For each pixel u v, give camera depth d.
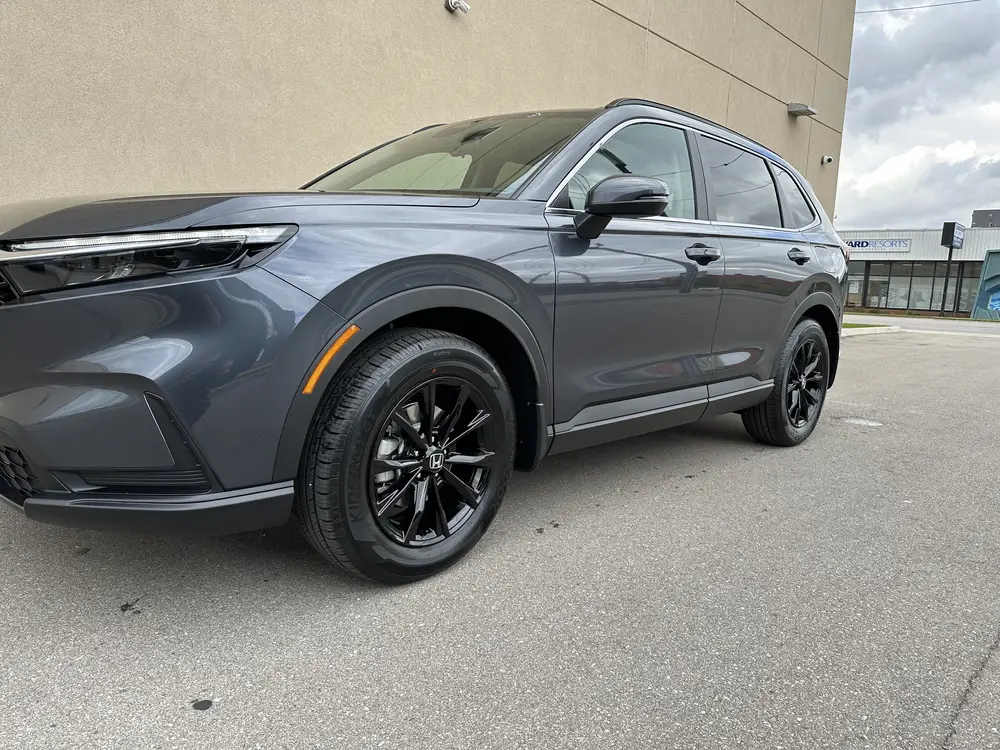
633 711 1.63
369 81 6.32
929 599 2.24
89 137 4.60
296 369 1.79
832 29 16.12
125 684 1.68
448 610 2.08
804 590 2.28
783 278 3.66
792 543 2.67
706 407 3.26
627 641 1.94
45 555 2.34
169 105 4.98
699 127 3.36
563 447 2.62
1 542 2.43
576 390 2.59
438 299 2.06
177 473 1.73
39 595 2.09
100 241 1.63
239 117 5.40
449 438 2.22
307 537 2.03
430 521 2.27
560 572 2.36
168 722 1.55
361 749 1.48
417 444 2.11
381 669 1.77
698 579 2.34
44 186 4.44
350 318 1.87
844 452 4.07
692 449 4.03
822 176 17.08
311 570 2.30
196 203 1.74
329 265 1.83
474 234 2.18
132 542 2.46
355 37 6.15
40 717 1.56
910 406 5.68
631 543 2.62
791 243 3.81
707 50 11.61
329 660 1.80
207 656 1.81
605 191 2.34
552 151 2.62
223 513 1.76
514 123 3.06
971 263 36.44
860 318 25.09
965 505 3.17
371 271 1.89
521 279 2.28
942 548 2.67
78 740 1.49
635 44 9.92
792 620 2.08
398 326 2.14
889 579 2.38
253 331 1.72
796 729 1.59
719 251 3.19
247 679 1.72
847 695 1.72
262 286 1.73
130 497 1.74
